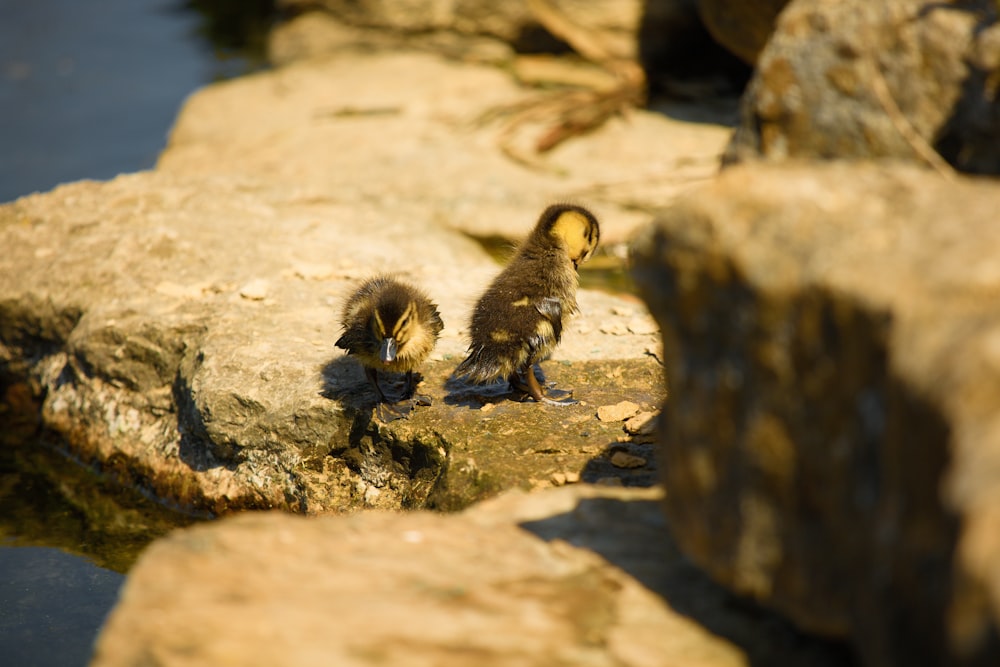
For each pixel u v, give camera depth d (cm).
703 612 668
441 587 675
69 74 2975
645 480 980
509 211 1875
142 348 1339
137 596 639
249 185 1778
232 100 2542
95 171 2344
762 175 625
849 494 562
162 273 1468
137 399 1347
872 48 864
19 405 1509
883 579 521
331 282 1448
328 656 593
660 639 640
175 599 637
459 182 2000
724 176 636
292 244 1554
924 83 853
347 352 1243
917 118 856
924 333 518
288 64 2841
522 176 2027
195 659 585
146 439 1316
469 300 1405
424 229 1689
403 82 2570
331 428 1153
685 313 637
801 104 891
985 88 835
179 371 1303
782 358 587
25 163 2389
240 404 1196
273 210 1677
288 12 2884
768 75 905
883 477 533
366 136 2242
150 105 2741
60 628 1057
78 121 2642
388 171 2061
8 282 1517
